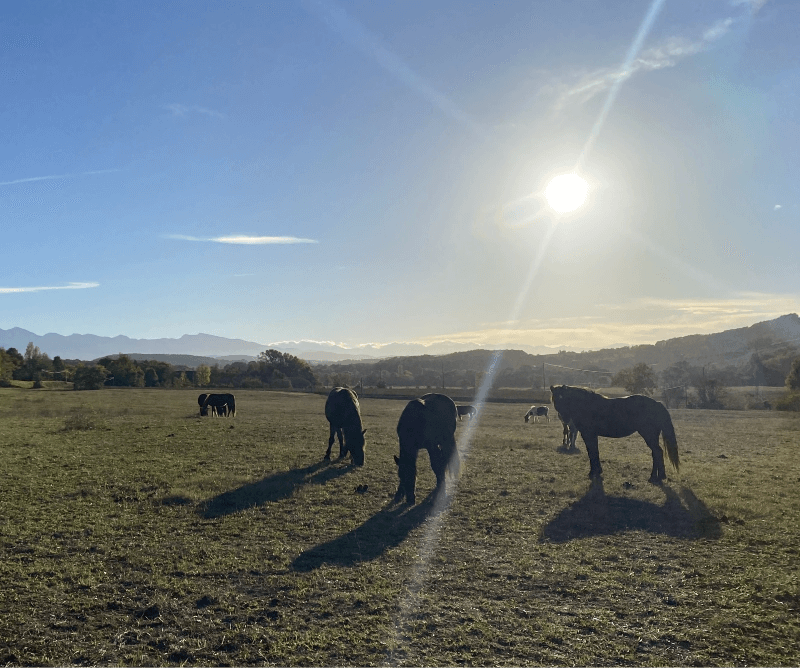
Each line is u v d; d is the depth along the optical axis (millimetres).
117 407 44500
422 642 5711
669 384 118000
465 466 16703
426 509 11383
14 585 7133
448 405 12961
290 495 12320
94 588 7055
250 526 9961
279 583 7234
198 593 6922
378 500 12055
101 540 9070
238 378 128125
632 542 9203
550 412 48625
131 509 11047
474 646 5637
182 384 110125
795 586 7109
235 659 5371
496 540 9266
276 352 140125
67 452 18641
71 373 105438
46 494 12180
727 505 11570
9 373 104688
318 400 65625
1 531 9391
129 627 6035
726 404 70438
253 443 21703
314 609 6480
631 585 7293
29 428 27156
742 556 8461
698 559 8320
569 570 7816
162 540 9086
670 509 11406
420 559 8266
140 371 110312
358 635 5828
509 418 40781
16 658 5336
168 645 5648
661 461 14594
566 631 5953
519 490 13234
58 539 9102
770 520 10484
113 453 18531
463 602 6715
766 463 18062
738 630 5988
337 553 8469
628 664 5309
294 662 5309
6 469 15148
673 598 6832
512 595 6949
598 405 14633
